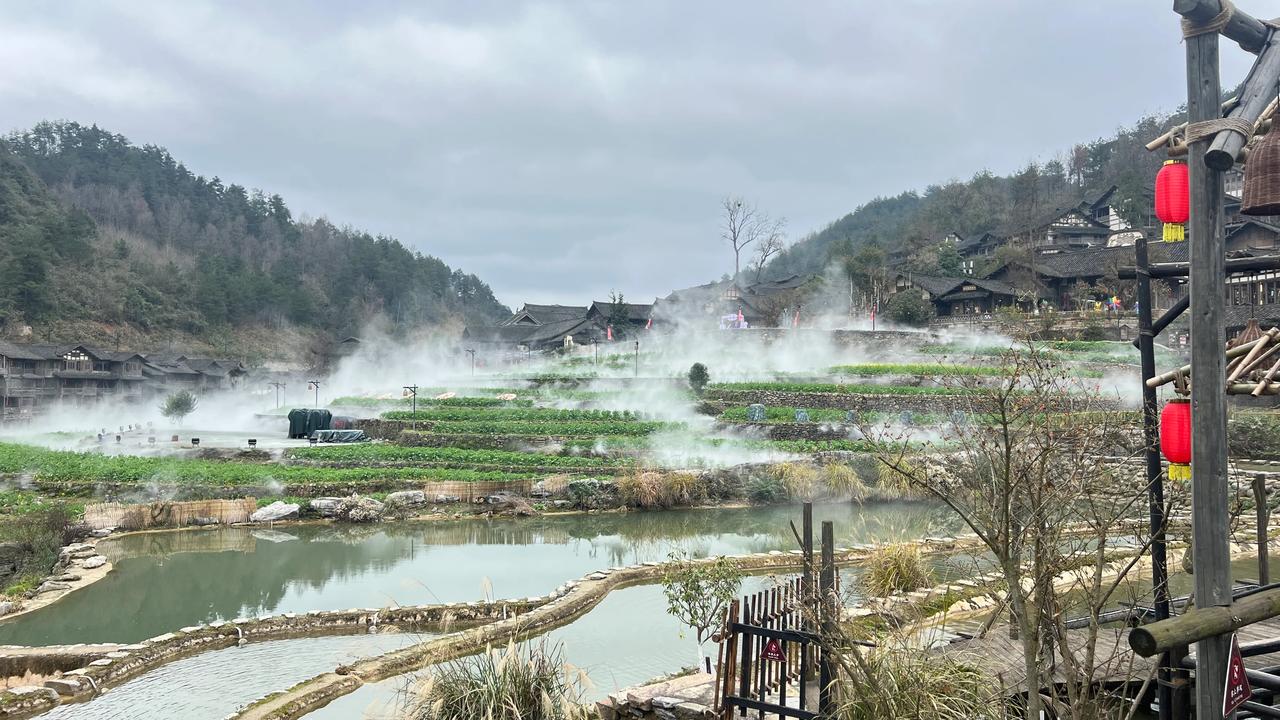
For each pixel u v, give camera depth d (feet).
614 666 48.01
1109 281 209.97
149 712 44.24
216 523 100.17
